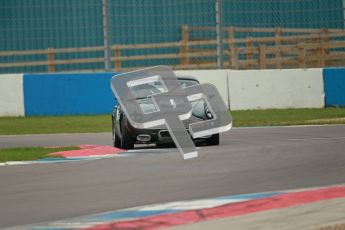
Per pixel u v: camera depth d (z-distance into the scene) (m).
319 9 73.19
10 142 50.31
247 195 24.73
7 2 75.69
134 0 75.06
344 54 74.62
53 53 75.00
